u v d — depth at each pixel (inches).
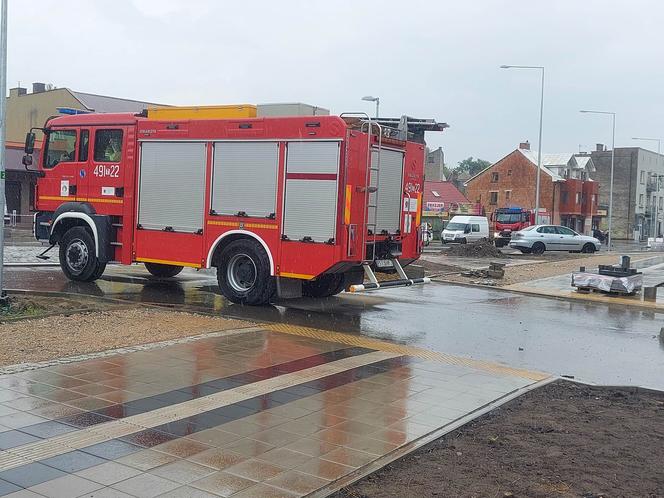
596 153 3550.7
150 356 303.3
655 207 3622.0
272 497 167.3
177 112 510.3
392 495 173.3
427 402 256.1
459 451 207.2
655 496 175.6
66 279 581.3
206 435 208.7
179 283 606.5
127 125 520.4
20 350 299.6
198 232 487.5
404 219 497.0
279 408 239.9
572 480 184.7
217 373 281.4
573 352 382.0
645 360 367.2
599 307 597.9
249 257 469.4
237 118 472.4
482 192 3070.9
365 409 243.9
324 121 436.8
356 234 441.1
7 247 938.1
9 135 2390.5
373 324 441.7
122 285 571.2
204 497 165.6
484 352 368.5
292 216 449.7
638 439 220.7
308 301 537.3
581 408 259.1
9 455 185.8
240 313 450.3
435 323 461.1
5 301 394.3
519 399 269.7
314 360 315.9
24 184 1683.1
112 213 530.6
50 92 2255.2
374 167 458.3
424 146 517.7
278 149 453.7
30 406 226.7
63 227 574.2
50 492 164.1
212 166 480.4
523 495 174.7
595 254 1439.5
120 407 230.5
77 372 270.2
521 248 1432.1
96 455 188.4
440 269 871.7
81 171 547.5
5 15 398.3
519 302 605.9
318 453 198.7
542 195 2886.3
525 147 3147.1
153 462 185.6
